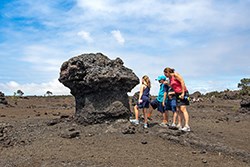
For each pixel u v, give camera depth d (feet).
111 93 38.86
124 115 38.91
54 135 34.58
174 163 26.43
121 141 31.96
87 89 39.01
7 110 77.25
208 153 29.60
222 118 56.44
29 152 29.14
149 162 26.37
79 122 39.22
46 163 26.00
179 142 31.91
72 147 30.17
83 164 25.70
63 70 40.22
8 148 30.96
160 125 38.29
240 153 29.09
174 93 37.17
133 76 40.04
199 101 100.07
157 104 40.93
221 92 119.75
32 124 43.01
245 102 65.87
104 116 38.14
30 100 121.39
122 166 25.34
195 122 50.44
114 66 40.09
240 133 40.81
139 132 34.99
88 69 38.65
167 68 36.78
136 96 76.02
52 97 138.10
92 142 31.63
